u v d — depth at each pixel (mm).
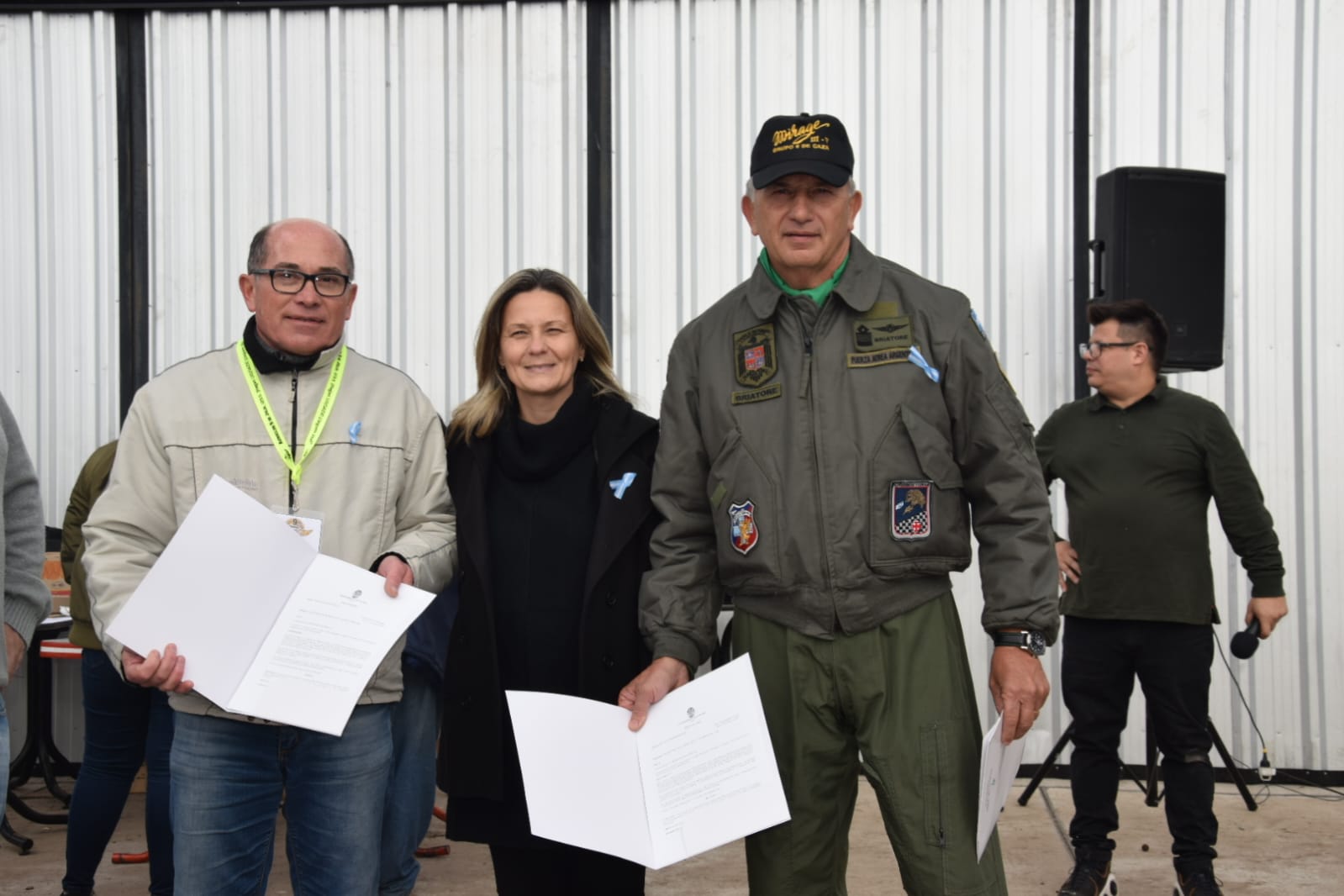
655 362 5047
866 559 2240
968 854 2234
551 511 2488
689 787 2189
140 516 2287
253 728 2236
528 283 2529
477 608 2422
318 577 2195
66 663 5195
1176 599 3453
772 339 2326
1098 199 4637
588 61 5055
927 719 2254
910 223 4930
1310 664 4730
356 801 2291
